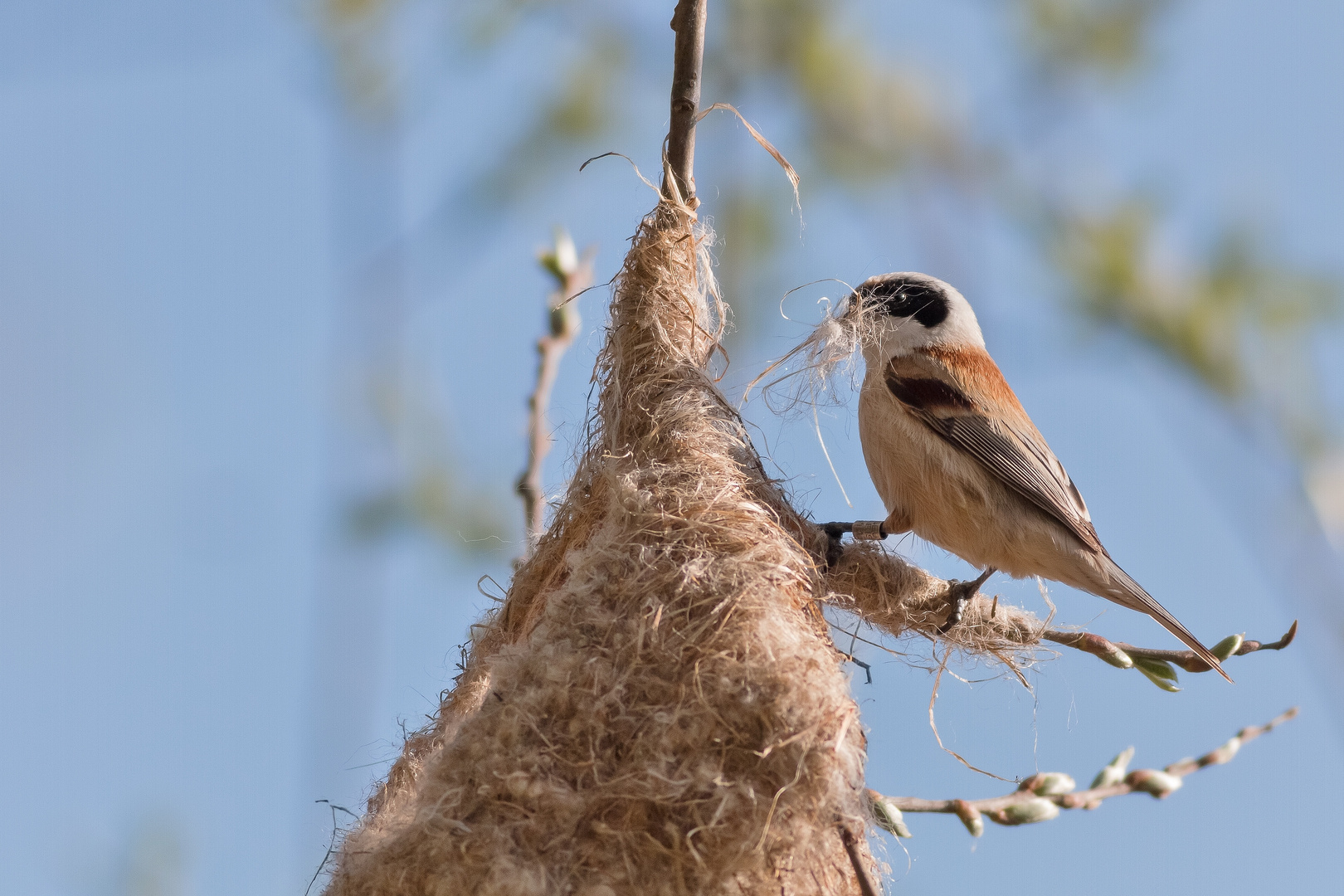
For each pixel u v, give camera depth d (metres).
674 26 9.82
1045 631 9.80
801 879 7.34
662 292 9.62
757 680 7.57
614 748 7.63
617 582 8.31
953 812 8.14
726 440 9.16
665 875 7.27
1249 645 9.56
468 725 7.92
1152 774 8.55
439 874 7.28
